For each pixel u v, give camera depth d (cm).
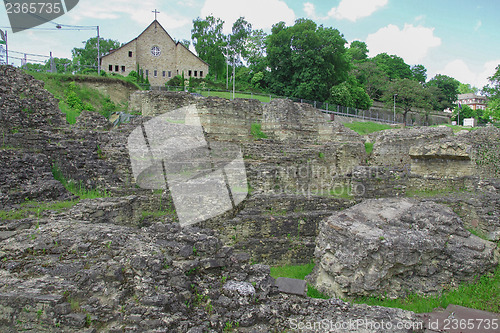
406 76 9319
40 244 850
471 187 1814
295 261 1496
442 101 8412
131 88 4084
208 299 794
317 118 3159
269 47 6047
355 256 1143
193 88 5244
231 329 770
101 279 742
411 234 1188
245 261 898
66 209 1227
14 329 689
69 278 747
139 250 815
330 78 5947
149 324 683
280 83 6000
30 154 1543
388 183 1772
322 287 1201
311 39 5672
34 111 1842
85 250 827
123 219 1292
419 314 976
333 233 1247
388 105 6303
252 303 822
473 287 1145
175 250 824
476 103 12188
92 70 5234
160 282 752
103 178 1659
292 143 2641
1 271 777
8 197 1265
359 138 3153
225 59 7419
